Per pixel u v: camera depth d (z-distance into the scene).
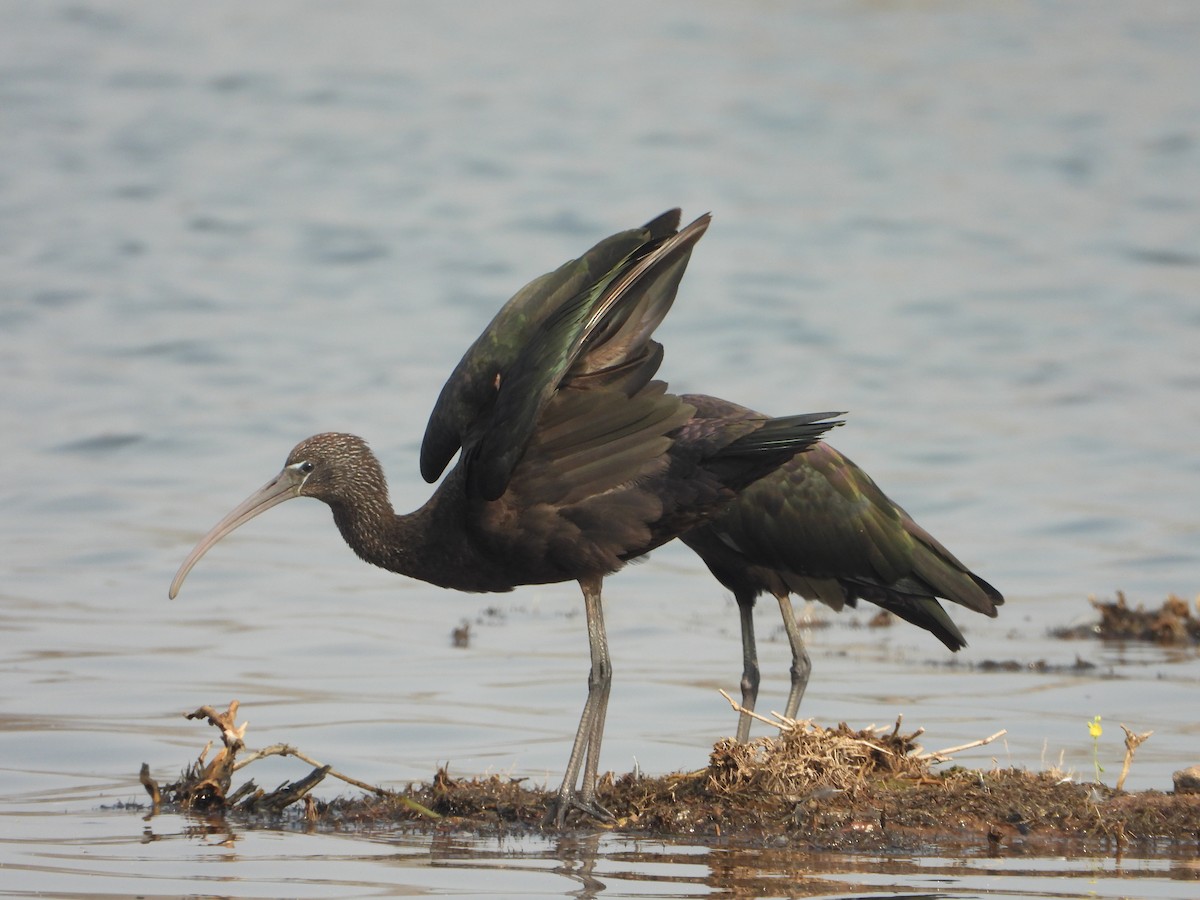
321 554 18.64
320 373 27.44
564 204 41.00
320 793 10.66
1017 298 33.62
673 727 12.38
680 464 10.05
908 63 57.09
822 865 8.90
